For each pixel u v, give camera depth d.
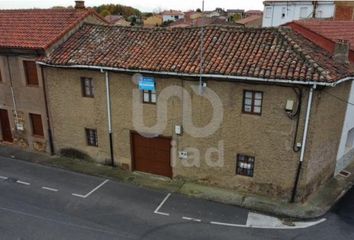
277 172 15.47
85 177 18.00
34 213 14.88
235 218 14.62
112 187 17.05
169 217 14.67
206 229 13.91
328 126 15.80
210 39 16.73
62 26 19.88
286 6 47.12
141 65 16.09
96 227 13.98
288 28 17.42
